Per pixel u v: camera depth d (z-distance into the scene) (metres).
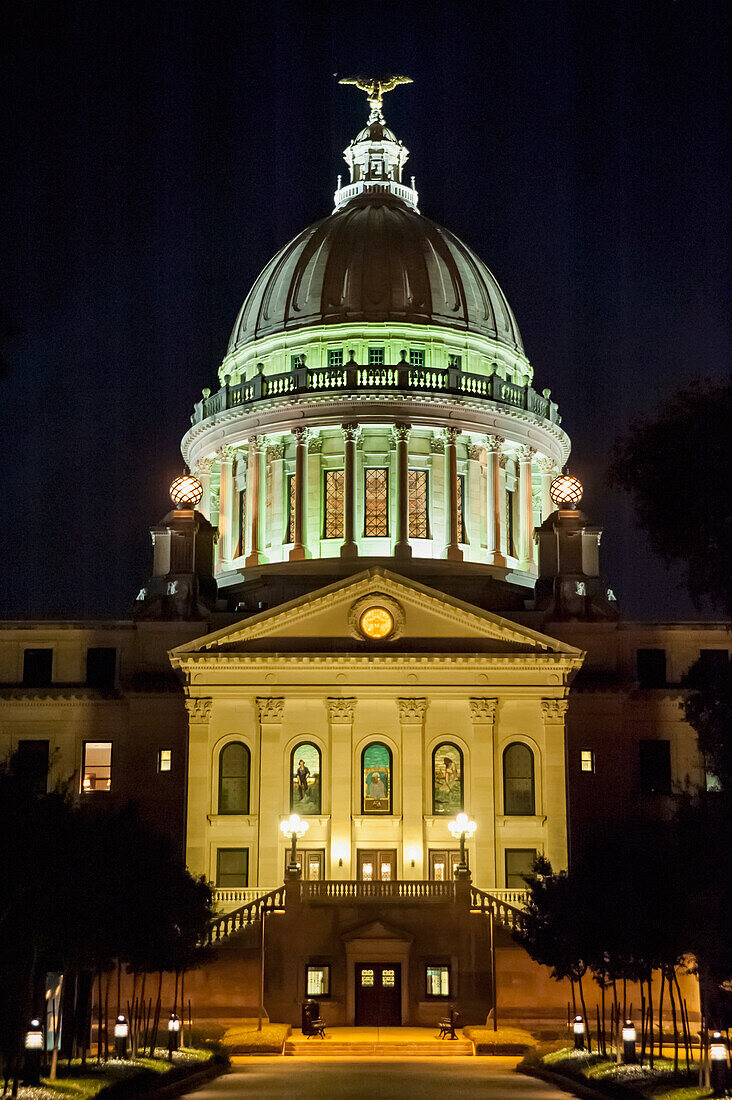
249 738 74.38
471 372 95.56
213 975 62.25
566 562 82.62
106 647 81.56
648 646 80.75
